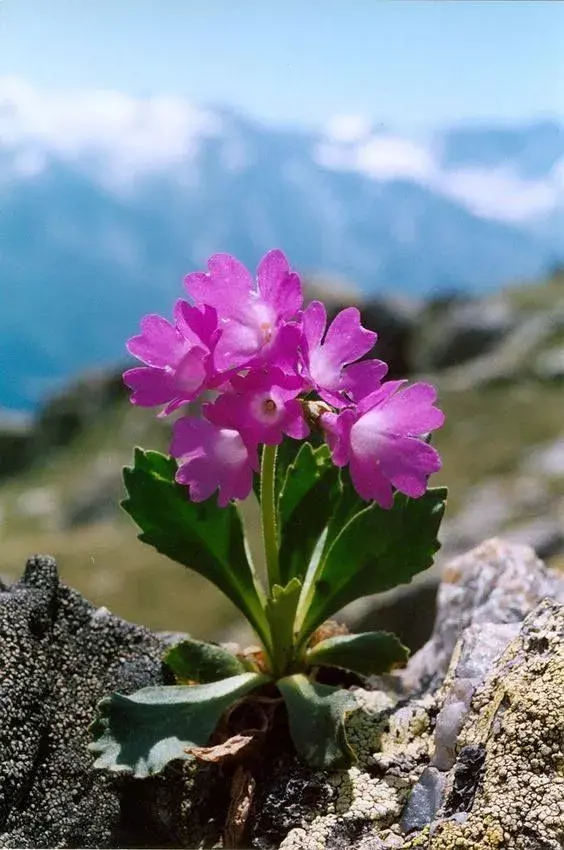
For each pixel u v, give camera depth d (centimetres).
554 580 29
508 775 20
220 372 21
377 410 21
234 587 26
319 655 26
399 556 25
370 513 25
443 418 21
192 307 21
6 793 22
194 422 22
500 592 29
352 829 21
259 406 21
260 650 27
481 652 24
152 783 24
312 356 21
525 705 21
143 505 25
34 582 26
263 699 25
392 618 49
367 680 28
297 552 26
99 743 23
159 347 22
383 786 22
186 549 26
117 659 26
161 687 24
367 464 21
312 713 23
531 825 19
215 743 24
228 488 22
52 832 23
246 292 21
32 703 24
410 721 24
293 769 23
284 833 22
